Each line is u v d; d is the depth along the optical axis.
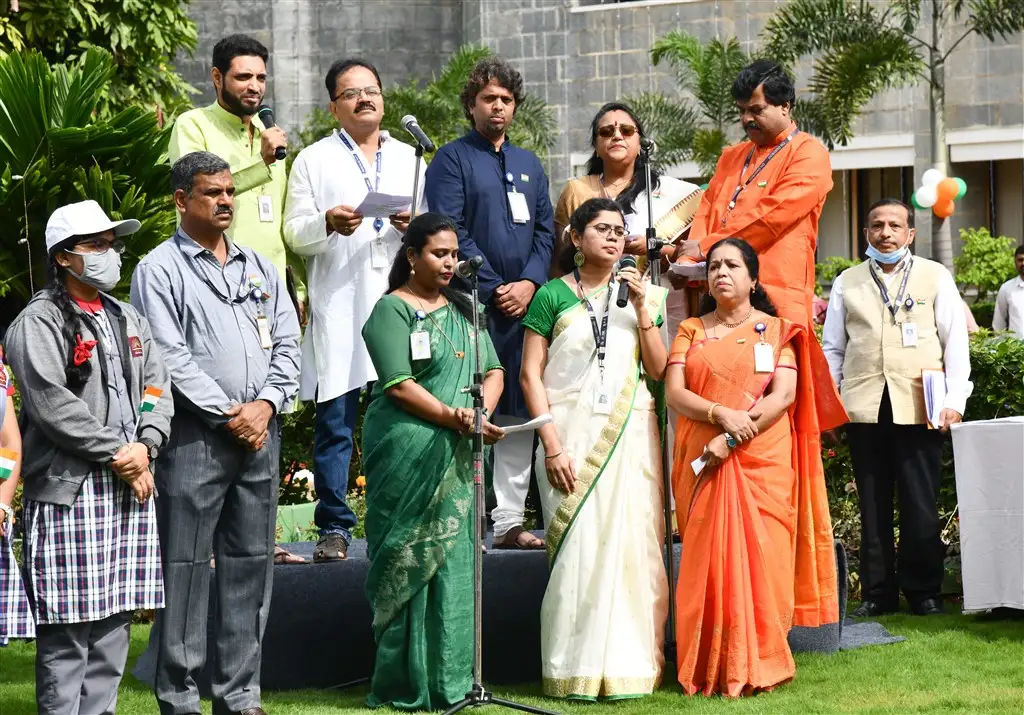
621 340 5.82
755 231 6.22
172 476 5.05
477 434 5.23
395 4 19.38
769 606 5.64
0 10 13.26
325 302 6.23
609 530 5.65
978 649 6.21
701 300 6.29
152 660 6.02
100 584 4.78
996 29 15.05
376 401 5.64
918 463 7.10
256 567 5.20
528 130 17.67
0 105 10.69
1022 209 17.92
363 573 6.05
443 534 5.47
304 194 6.29
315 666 6.02
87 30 13.85
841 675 5.79
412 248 5.57
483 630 5.97
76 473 4.77
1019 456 6.59
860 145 17.88
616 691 5.50
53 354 4.75
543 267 6.49
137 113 10.81
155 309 5.07
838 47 15.20
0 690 6.00
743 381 5.78
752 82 6.37
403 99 16.91
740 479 5.71
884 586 7.21
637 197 6.59
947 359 7.12
